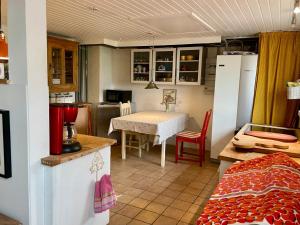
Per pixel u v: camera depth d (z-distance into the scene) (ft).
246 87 13.74
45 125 5.86
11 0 5.30
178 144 15.84
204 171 13.39
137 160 14.92
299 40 12.62
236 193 4.69
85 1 8.90
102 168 7.38
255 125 12.91
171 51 16.90
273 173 4.87
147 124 13.20
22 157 5.65
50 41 14.78
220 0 8.39
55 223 6.03
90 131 16.21
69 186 6.32
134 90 19.38
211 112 15.90
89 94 19.01
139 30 13.82
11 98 5.60
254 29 12.82
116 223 8.36
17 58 5.43
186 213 9.13
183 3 8.81
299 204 3.77
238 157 7.06
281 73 13.09
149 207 9.50
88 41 17.69
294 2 8.34
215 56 16.49
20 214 5.91
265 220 3.49
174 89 18.03
